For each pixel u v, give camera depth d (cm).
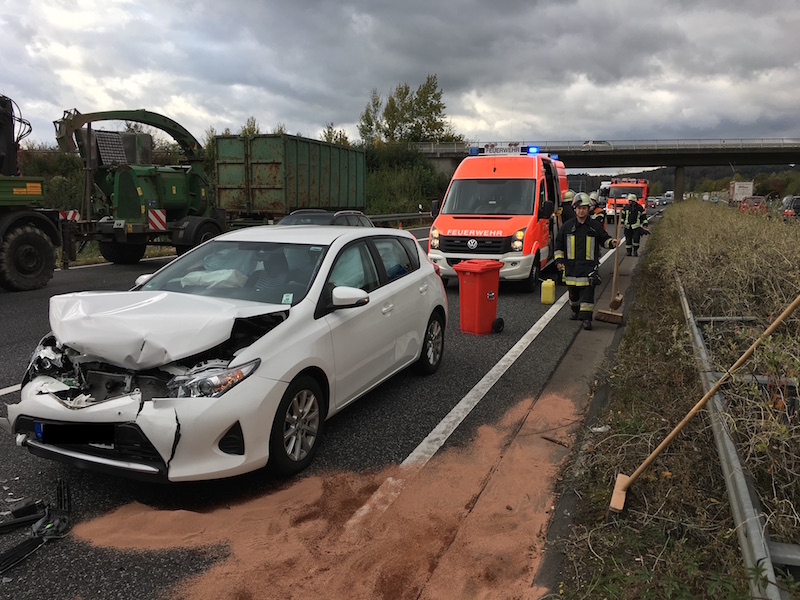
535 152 1317
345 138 4428
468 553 310
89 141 1375
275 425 371
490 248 1088
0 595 277
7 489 376
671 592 251
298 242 480
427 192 4141
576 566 292
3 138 1086
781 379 372
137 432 329
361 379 474
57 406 346
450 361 669
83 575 293
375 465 414
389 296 515
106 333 342
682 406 456
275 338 380
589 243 823
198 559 306
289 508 355
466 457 427
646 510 326
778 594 222
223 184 1897
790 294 617
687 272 880
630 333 724
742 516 270
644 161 5591
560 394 561
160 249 1920
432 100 5278
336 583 287
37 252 1104
